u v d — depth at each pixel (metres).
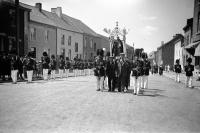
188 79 14.84
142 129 5.15
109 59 11.96
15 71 14.19
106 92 11.38
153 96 10.34
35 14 31.66
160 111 7.12
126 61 12.12
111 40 19.95
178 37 42.12
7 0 24.31
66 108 7.25
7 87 12.29
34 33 29.12
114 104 8.10
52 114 6.43
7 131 4.86
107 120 5.87
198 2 22.62
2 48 22.83
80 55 42.34
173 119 6.13
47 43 31.92
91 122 5.65
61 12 40.84
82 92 11.11
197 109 7.54
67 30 37.34
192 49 23.77
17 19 20.11
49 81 16.61
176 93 11.59
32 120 5.77
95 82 16.42
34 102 8.19
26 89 11.66
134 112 6.88
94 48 48.88
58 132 4.84
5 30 23.33
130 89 13.00
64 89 12.09
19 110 6.88
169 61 53.50
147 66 13.21
